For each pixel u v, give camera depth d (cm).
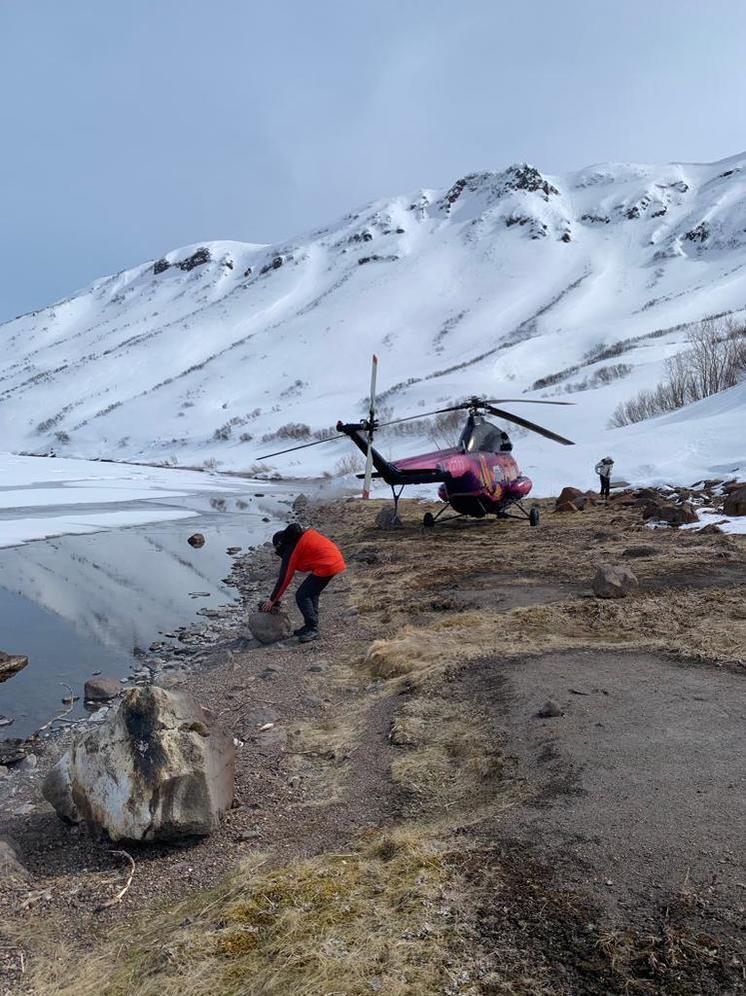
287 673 634
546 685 507
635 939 253
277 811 388
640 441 2405
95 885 334
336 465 5156
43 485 3309
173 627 876
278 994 240
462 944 257
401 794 388
